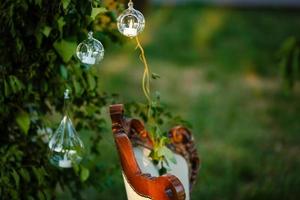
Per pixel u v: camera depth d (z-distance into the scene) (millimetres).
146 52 13711
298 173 6266
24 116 3455
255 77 12016
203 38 14891
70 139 3285
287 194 5684
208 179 6156
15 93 3467
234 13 17938
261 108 9695
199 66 12961
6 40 3404
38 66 3451
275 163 6660
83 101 3764
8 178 3410
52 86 3572
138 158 3160
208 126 8414
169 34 15469
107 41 3877
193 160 3584
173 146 3520
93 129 3936
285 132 8266
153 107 3359
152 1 18422
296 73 5191
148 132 3344
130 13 3053
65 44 3312
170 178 2852
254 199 5691
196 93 10648
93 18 3127
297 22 17453
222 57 13531
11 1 3201
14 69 3467
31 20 3318
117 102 3910
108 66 12094
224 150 7316
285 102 10062
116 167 4094
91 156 4027
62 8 3252
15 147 3520
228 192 5910
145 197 2912
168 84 11266
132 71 12016
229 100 10195
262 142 7773
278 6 18938
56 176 3820
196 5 18266
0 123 3527
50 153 3309
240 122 8789
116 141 3023
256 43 14977
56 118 4555
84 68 3545
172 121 3779
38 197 3547
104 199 5473
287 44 5207
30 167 3570
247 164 6730
